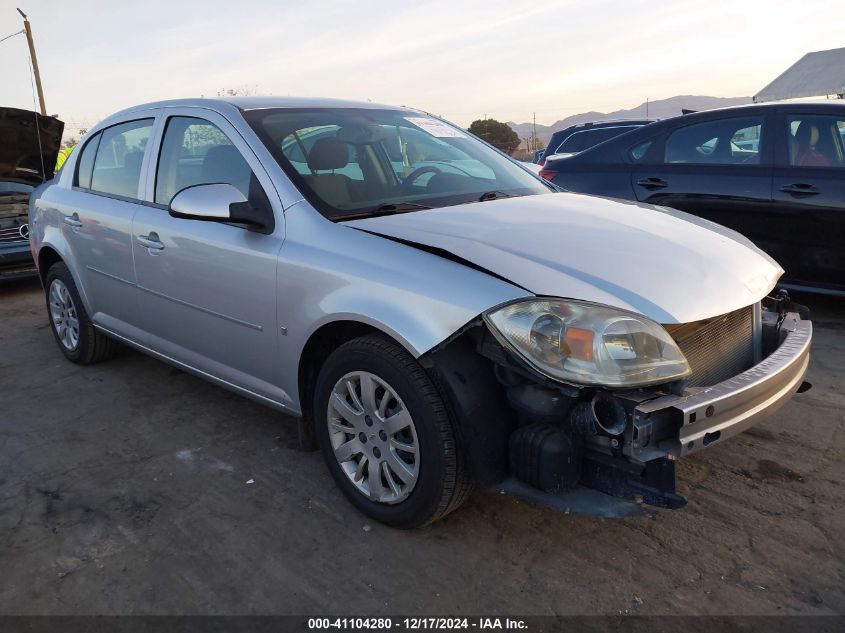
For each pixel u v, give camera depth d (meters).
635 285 2.32
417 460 2.42
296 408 2.93
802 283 4.99
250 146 3.04
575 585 2.32
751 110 5.18
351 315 2.47
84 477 3.11
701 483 2.91
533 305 2.16
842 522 2.61
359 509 2.72
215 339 3.23
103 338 4.44
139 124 3.83
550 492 2.21
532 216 2.82
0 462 3.27
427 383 2.34
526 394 2.22
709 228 3.06
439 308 2.26
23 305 6.48
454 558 2.47
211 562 2.48
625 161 5.74
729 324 2.59
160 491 2.98
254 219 2.85
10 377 4.42
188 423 3.65
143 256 3.53
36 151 7.03
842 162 4.76
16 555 2.55
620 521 2.66
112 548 2.58
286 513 2.78
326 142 3.16
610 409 2.11
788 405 3.62
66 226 4.23
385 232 2.58
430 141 3.61
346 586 2.34
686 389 2.20
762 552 2.46
